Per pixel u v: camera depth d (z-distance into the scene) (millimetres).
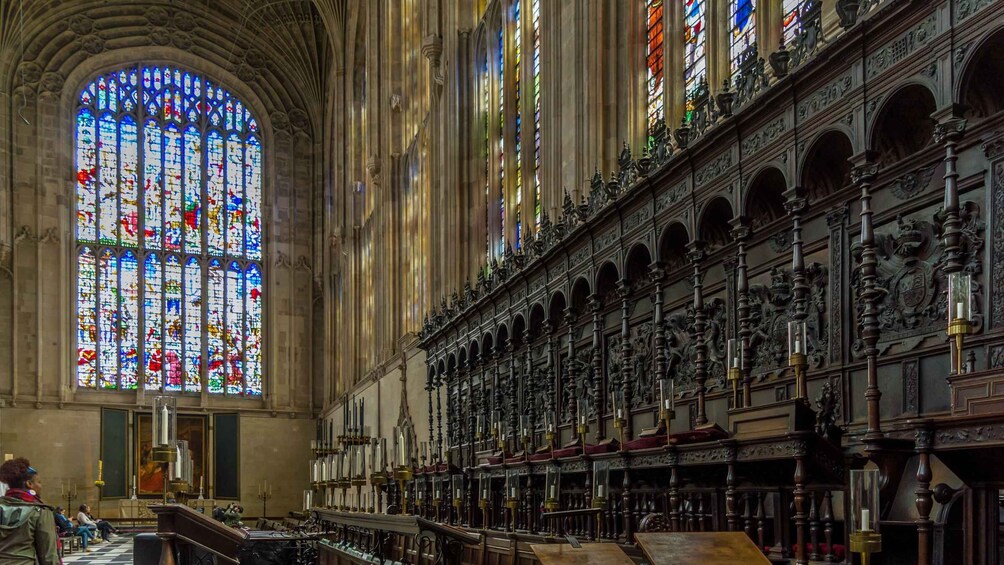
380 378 40500
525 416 16781
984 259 8812
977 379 6438
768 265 12195
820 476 8617
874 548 5594
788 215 11391
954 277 7336
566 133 19859
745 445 9016
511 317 22281
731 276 13000
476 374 25484
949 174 8812
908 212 9844
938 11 9078
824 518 9062
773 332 11961
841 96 10383
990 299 8680
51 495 48281
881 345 10016
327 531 22078
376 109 43938
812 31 11094
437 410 30047
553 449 16078
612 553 7246
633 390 15828
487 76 27984
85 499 49000
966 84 8773
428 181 34312
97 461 49688
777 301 11844
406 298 38094
